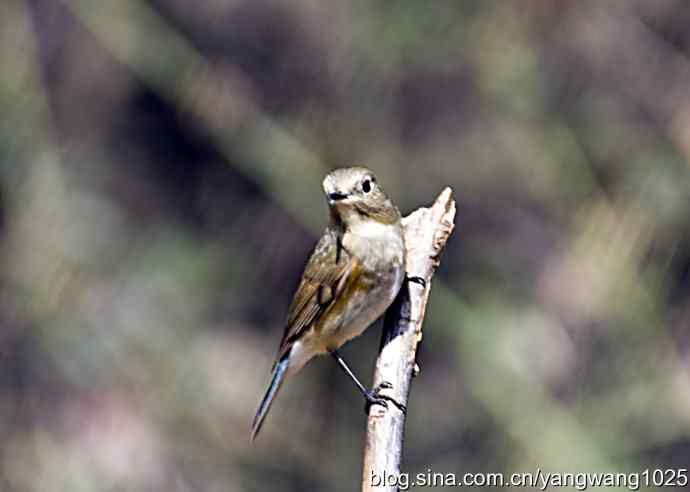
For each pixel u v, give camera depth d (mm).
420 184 14805
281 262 16094
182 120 16531
